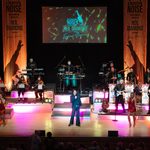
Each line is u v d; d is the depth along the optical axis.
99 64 28.11
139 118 23.14
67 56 28.12
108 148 15.35
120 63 28.00
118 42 27.97
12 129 20.98
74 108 21.89
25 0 26.94
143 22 26.94
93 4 27.69
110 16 27.84
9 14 26.92
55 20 27.67
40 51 28.08
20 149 15.42
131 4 26.89
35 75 27.41
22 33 27.05
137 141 18.78
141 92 24.45
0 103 21.78
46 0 27.72
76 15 27.61
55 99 25.42
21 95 26.09
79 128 21.30
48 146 15.55
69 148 14.84
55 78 28.16
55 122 22.59
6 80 27.11
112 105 24.23
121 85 23.31
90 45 28.02
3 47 27.06
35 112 24.98
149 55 27.70
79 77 26.17
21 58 27.17
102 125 21.95
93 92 25.81
